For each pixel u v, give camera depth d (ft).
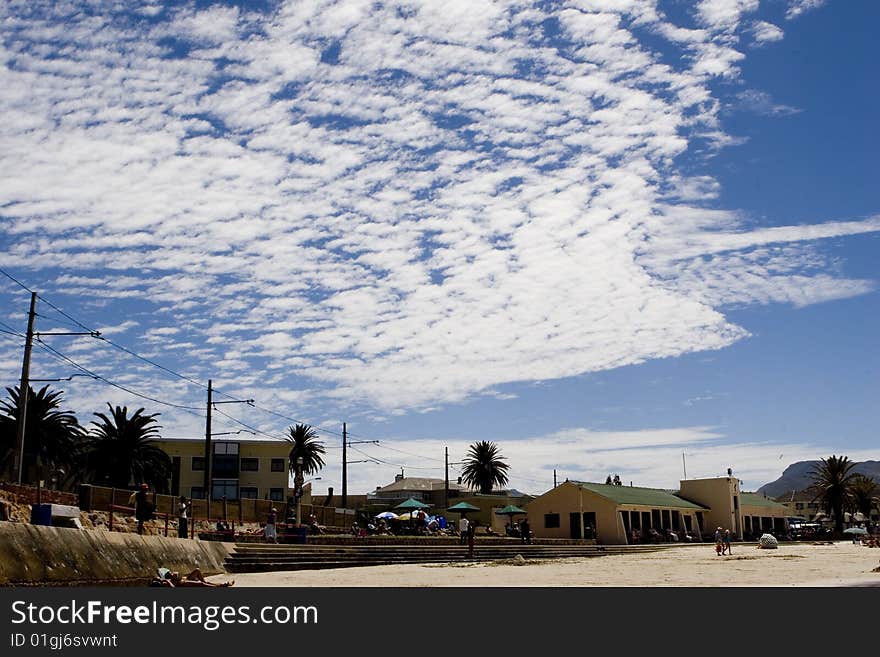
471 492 380.99
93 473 217.15
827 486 327.67
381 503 360.89
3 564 63.05
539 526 252.01
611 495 245.65
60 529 72.28
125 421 216.74
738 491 290.35
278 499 297.12
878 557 138.41
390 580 92.73
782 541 286.46
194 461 293.84
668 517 265.95
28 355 131.85
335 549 132.46
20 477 128.06
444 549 153.07
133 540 84.38
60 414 192.54
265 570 111.04
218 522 146.10
